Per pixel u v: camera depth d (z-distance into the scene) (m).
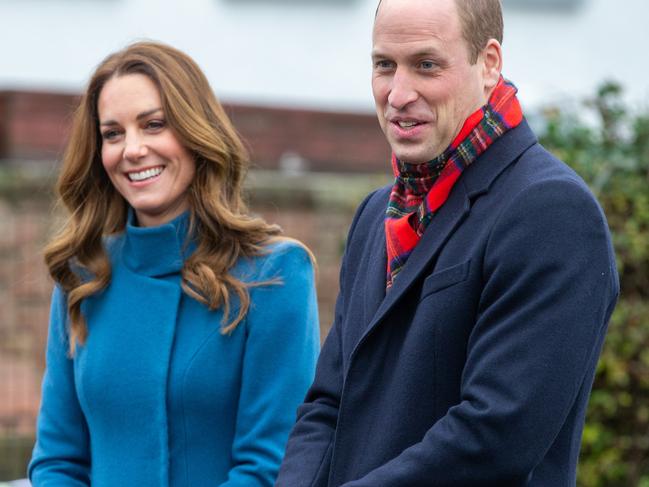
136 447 11.08
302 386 11.19
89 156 11.92
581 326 8.22
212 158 11.52
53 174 27.22
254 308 11.24
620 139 19.47
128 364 11.21
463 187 9.02
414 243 9.24
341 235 26.69
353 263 10.24
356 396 9.21
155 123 11.46
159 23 35.22
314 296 11.65
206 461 11.07
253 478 10.82
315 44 36.38
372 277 9.64
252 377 11.12
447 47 8.80
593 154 19.05
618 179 18.73
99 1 34.75
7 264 26.73
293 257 11.52
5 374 25.00
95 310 11.68
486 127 9.02
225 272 11.34
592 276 8.30
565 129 19.64
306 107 34.44
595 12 37.16
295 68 36.28
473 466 8.24
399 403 8.85
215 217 11.48
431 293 8.83
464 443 8.23
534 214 8.45
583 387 8.73
